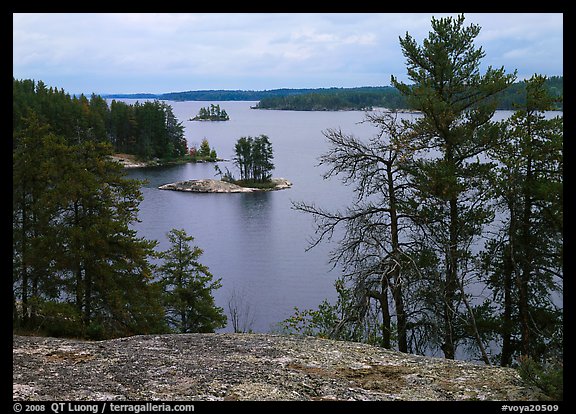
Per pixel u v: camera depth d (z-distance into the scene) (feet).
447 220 62.49
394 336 60.70
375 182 62.54
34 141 84.17
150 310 81.66
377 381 30.09
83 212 82.12
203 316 93.66
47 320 70.28
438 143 62.44
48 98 424.05
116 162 87.61
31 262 77.10
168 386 27.81
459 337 59.98
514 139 58.75
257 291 150.30
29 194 84.02
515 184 57.00
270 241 217.56
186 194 353.72
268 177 409.90
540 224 58.85
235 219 269.03
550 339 55.57
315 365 32.73
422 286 56.24
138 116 522.06
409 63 65.31
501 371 32.01
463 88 63.00
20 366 30.86
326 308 60.54
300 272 170.30
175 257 95.55
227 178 408.05
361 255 60.95
